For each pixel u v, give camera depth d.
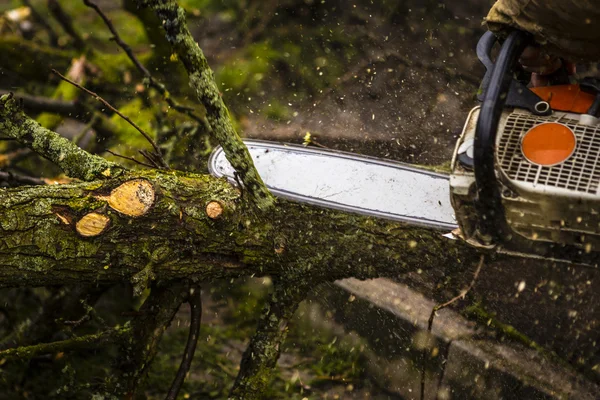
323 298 3.56
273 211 2.35
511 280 3.06
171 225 2.17
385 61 4.83
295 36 5.24
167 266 2.21
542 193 1.89
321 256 2.39
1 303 3.23
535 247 2.04
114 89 4.01
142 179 2.16
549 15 1.92
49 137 2.32
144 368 2.50
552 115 2.00
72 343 2.31
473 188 2.02
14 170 3.63
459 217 2.11
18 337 2.96
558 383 2.58
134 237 2.13
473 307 2.93
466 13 5.04
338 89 4.66
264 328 2.48
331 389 3.23
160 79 4.06
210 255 2.30
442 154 4.02
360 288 3.30
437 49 4.87
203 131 3.65
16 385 2.97
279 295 2.48
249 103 4.63
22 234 2.00
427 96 4.50
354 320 3.36
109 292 3.48
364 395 3.20
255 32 5.27
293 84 4.80
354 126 4.33
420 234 2.39
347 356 3.40
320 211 2.38
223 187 2.31
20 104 2.35
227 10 5.48
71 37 4.16
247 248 2.31
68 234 2.05
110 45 5.35
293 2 5.40
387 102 4.48
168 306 2.46
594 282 2.98
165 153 3.61
